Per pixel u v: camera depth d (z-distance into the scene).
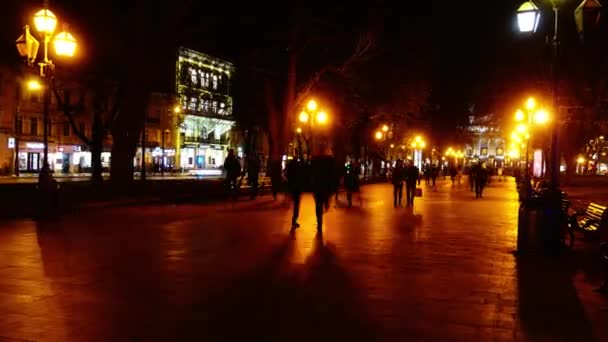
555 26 12.84
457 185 54.91
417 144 70.00
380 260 11.11
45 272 9.67
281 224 17.27
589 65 24.45
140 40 25.77
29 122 62.09
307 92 36.62
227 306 7.57
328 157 15.05
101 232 15.09
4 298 7.89
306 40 35.28
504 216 21.06
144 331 6.48
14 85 58.75
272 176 33.75
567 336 6.43
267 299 7.95
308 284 8.91
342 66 36.66
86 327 6.61
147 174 67.19
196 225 16.84
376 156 68.38
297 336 6.36
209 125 87.81
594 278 9.58
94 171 33.78
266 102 38.06
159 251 11.96
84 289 8.45
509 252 12.27
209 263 10.60
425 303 7.82
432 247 12.89
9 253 11.59
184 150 84.19
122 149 26.23
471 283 9.11
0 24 26.86
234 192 26.75
